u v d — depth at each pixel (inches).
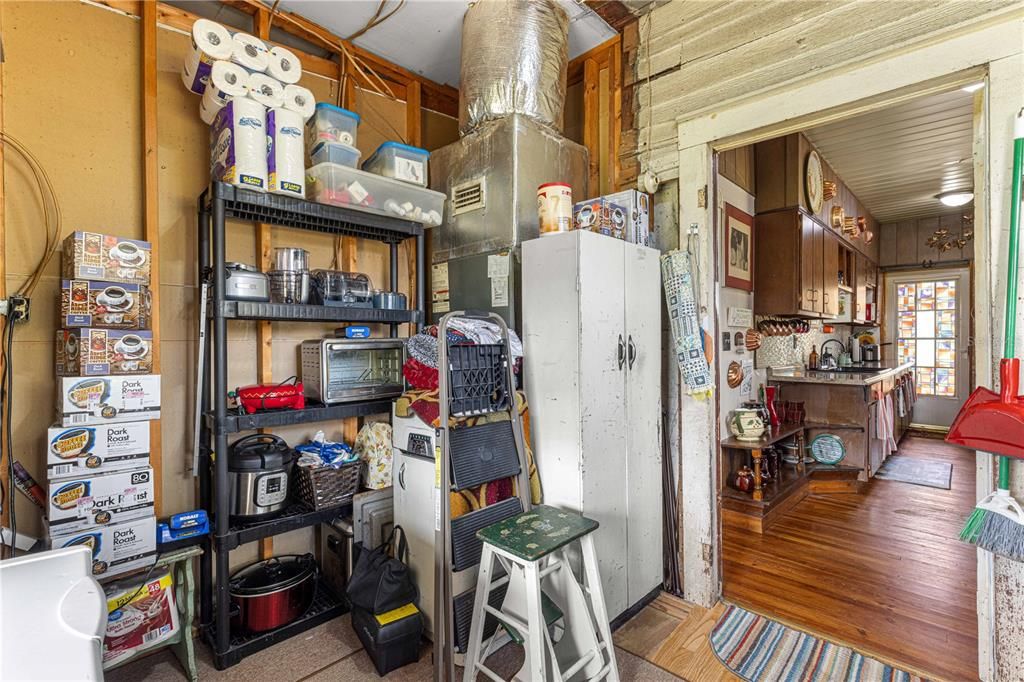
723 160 137.6
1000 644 64.0
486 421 78.0
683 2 95.5
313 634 82.8
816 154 169.0
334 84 106.5
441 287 109.3
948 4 66.7
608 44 110.0
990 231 64.1
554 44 98.1
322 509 85.0
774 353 182.9
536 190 97.2
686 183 93.9
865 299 253.1
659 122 99.2
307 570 87.1
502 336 82.1
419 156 95.1
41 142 73.6
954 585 97.8
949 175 197.6
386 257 115.0
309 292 89.3
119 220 80.2
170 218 84.9
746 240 152.9
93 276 67.4
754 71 85.4
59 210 75.0
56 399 73.5
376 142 113.6
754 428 139.5
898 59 70.2
